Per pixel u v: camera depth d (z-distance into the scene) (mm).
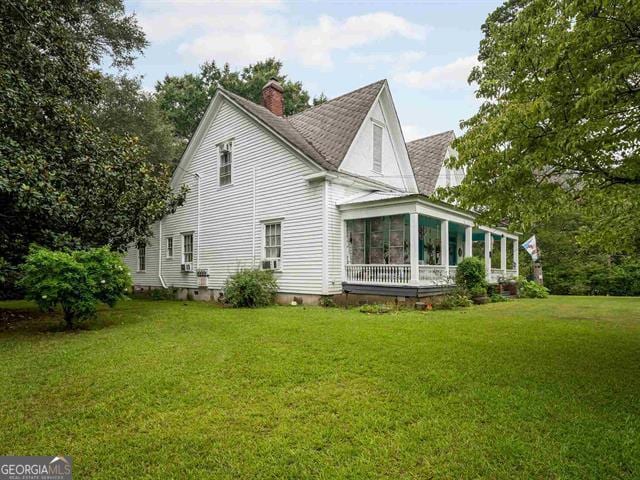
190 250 16906
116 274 7992
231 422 3266
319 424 3199
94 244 10047
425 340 6102
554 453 2701
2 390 4082
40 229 8867
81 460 2730
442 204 11547
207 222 15883
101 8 14961
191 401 3719
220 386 4105
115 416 3432
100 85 11273
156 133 20016
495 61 6246
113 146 10828
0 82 8133
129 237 11508
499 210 5168
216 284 15266
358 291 11570
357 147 13328
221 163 15430
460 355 5215
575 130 3881
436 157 18062
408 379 4234
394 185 15406
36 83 9555
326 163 11977
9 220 8523
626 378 4285
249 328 7250
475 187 5055
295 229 12414
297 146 12203
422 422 3205
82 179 9688
